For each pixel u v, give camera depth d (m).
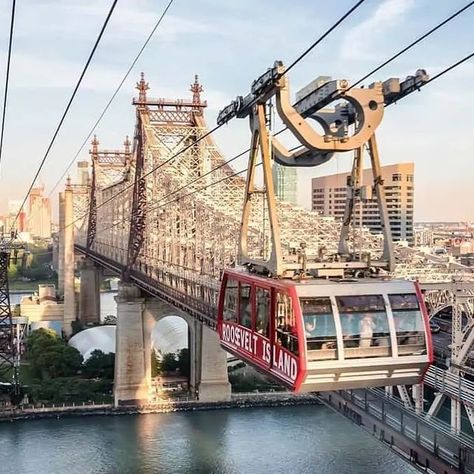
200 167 79.62
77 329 130.25
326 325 20.34
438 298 48.62
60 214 164.12
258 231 50.44
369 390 37.19
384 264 22.89
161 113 86.81
